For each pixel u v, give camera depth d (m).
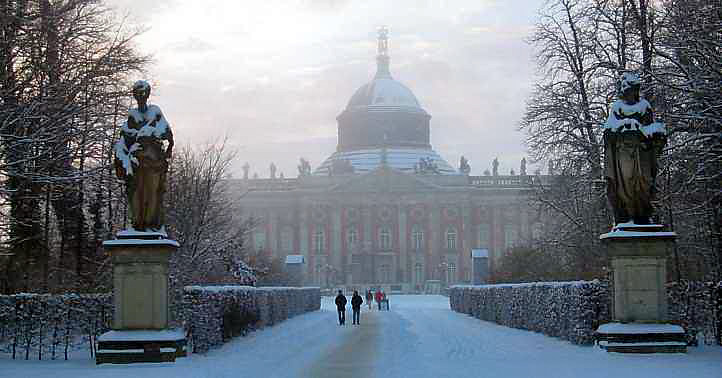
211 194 53.53
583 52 39.19
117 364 19.92
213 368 20.23
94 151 32.50
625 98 21.28
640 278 20.77
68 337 23.62
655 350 20.52
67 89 30.69
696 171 30.31
